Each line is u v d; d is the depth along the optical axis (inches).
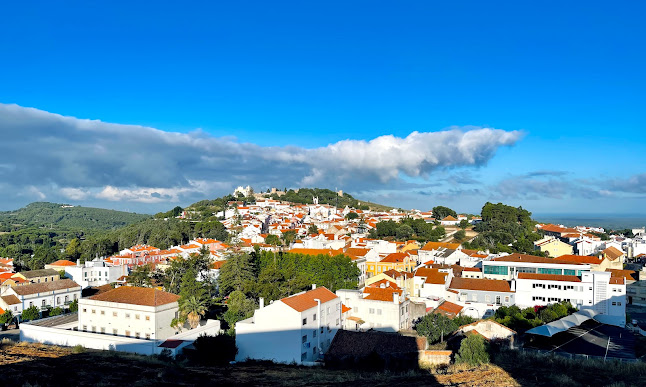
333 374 2063.2
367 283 4613.7
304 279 4266.7
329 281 4480.8
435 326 3061.0
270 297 3892.7
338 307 3238.2
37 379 1473.9
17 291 4232.3
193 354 2662.4
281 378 1884.8
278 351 2719.0
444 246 7081.7
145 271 4537.4
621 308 3762.3
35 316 4079.7
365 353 2630.4
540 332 2667.3
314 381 1786.4
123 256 6722.4
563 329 2763.3
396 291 3644.2
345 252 6515.8
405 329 3521.2
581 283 3907.5
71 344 2982.3
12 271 6053.2
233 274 4515.3
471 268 4923.7
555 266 4478.3
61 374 1572.3
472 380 1541.6
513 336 2733.8
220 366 2383.1
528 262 4623.5
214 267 5418.3
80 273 5895.7
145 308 3115.2
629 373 1631.4
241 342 2790.4
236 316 3624.5
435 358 2527.1
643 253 7514.8
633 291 4832.7
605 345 2578.7
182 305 3321.9
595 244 7440.9
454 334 2910.9
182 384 1616.6
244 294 4062.5
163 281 4503.0
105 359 1925.4
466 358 1975.9
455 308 3917.3
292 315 2709.2
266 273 4104.3
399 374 1940.2
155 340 2940.5
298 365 2583.7
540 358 1923.0
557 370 1685.5
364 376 1962.4
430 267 4832.7
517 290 4089.6
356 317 3489.2
